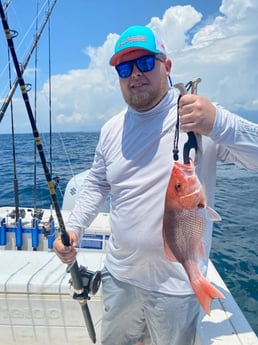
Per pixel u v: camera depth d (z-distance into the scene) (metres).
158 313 1.66
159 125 1.60
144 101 1.57
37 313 2.15
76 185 3.87
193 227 1.34
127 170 1.67
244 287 3.62
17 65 1.63
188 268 1.35
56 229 3.10
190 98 1.24
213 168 1.57
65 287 2.10
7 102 2.57
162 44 1.62
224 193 8.38
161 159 1.59
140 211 1.62
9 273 2.20
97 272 1.93
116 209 1.73
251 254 4.44
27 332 2.19
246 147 1.29
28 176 9.16
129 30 1.57
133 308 1.77
